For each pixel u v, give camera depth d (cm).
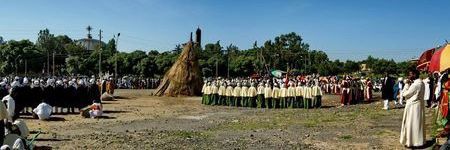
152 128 1950
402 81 2936
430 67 1783
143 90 5888
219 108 3117
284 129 1905
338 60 11312
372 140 1577
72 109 2600
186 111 2825
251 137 1670
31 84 2581
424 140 1430
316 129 1891
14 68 9344
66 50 12106
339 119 2269
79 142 1534
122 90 5891
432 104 2658
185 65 4209
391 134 1706
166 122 2200
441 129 1561
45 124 2058
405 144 1447
